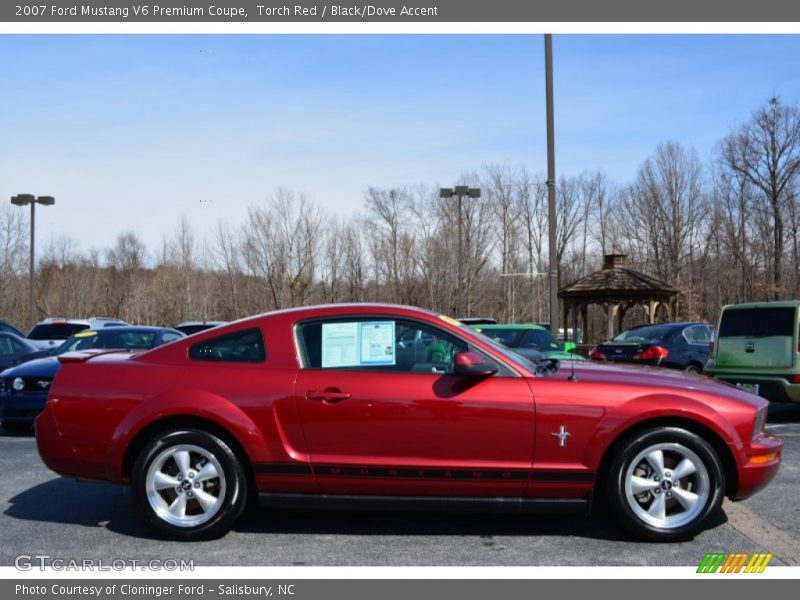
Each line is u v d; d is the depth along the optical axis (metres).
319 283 40.53
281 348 4.71
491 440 4.46
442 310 38.31
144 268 55.81
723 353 9.98
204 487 4.64
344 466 4.50
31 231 30.11
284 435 4.55
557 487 4.47
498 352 4.65
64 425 4.71
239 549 4.49
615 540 4.61
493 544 4.56
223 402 4.57
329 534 4.78
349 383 4.55
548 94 14.79
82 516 5.26
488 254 40.97
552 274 15.01
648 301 24.16
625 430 4.50
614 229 50.56
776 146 41.19
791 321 9.41
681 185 45.97
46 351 12.64
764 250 41.53
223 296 43.31
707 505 4.45
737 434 4.51
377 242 40.41
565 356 10.23
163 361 4.78
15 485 6.25
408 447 4.49
